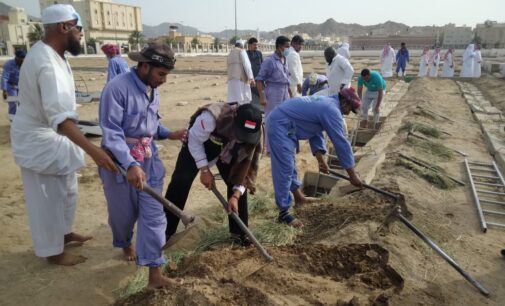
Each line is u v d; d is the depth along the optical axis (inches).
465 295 133.9
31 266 150.6
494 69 989.2
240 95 306.3
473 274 146.4
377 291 128.2
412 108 466.0
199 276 134.3
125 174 117.4
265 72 284.7
